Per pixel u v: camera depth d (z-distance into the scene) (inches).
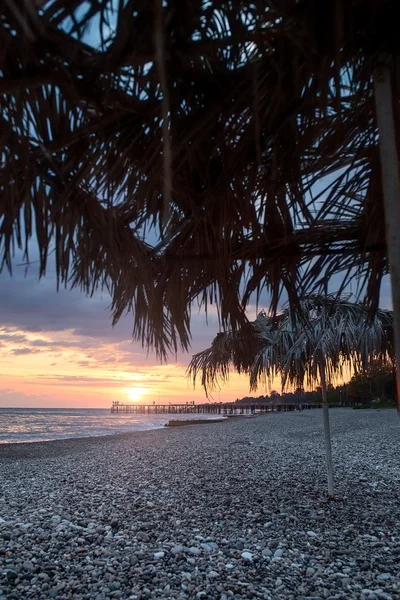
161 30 28.6
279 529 177.0
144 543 163.6
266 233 67.0
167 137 30.1
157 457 431.5
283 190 57.2
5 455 524.1
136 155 45.9
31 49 30.8
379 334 178.5
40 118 38.6
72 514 210.4
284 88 42.3
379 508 207.9
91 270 56.0
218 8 34.0
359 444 517.0
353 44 39.4
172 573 134.0
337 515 196.1
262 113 45.1
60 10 29.0
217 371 171.8
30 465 417.1
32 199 43.1
